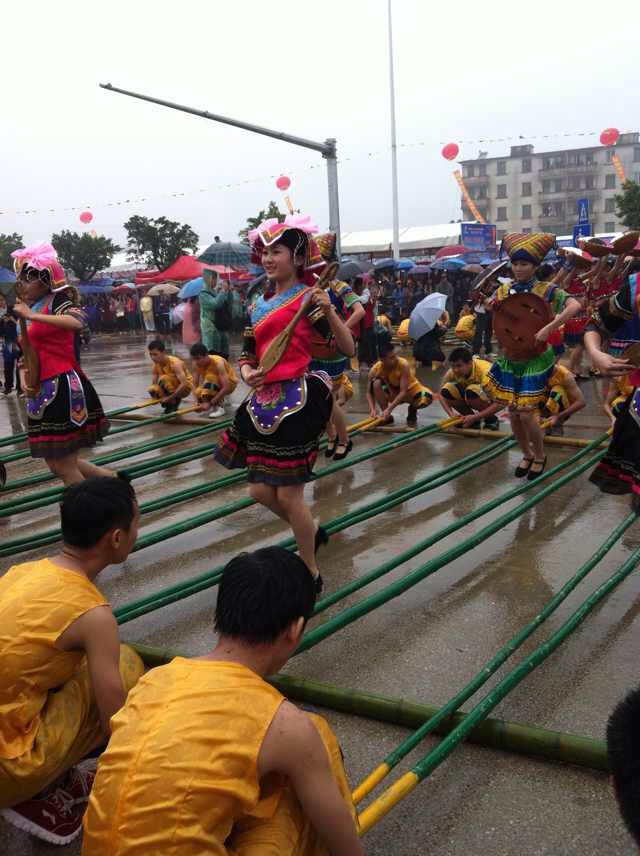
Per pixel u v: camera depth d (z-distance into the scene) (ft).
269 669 6.64
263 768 5.94
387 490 20.27
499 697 9.59
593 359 10.92
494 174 261.03
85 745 8.34
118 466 24.54
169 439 22.77
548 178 253.65
